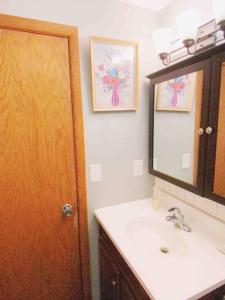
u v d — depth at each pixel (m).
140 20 1.43
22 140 1.19
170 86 1.30
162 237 1.29
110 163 1.47
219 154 1.02
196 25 1.07
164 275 0.87
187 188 1.21
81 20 1.27
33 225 1.29
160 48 1.26
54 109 1.24
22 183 1.22
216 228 1.11
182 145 1.25
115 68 1.35
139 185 1.60
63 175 1.31
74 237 1.41
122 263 1.12
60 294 1.43
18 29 1.11
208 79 1.03
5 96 1.13
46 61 1.18
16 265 1.29
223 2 0.88
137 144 1.54
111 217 1.37
